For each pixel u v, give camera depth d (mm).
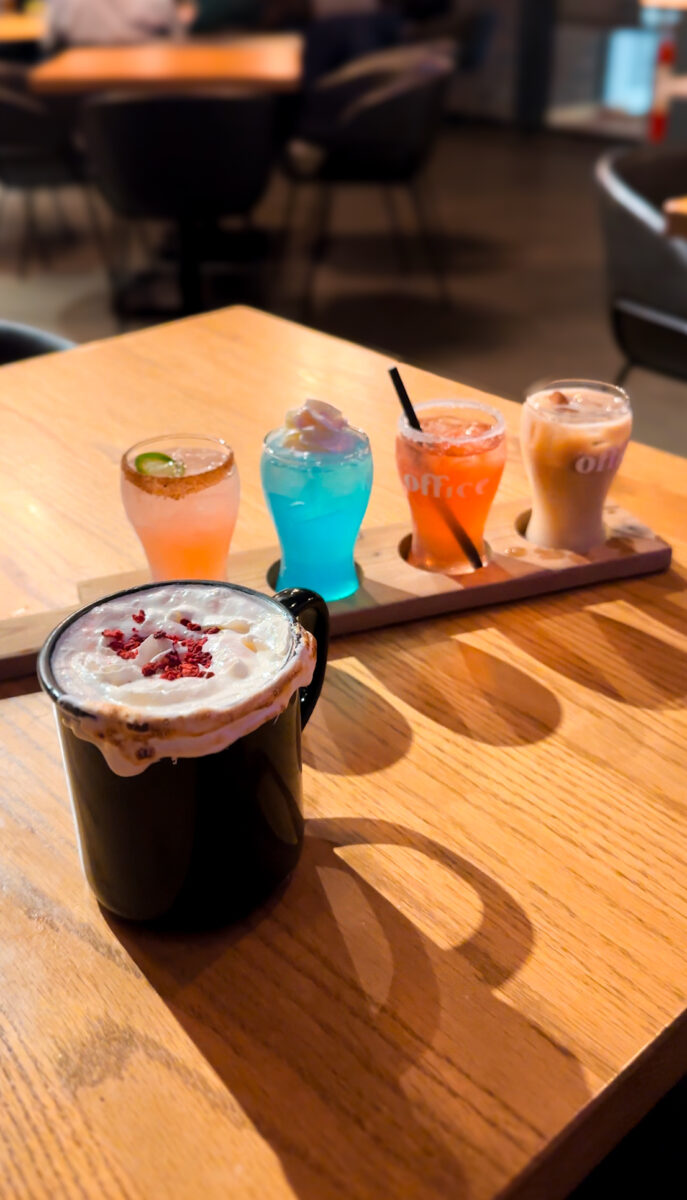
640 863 405
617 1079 322
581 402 597
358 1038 337
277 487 527
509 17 4531
